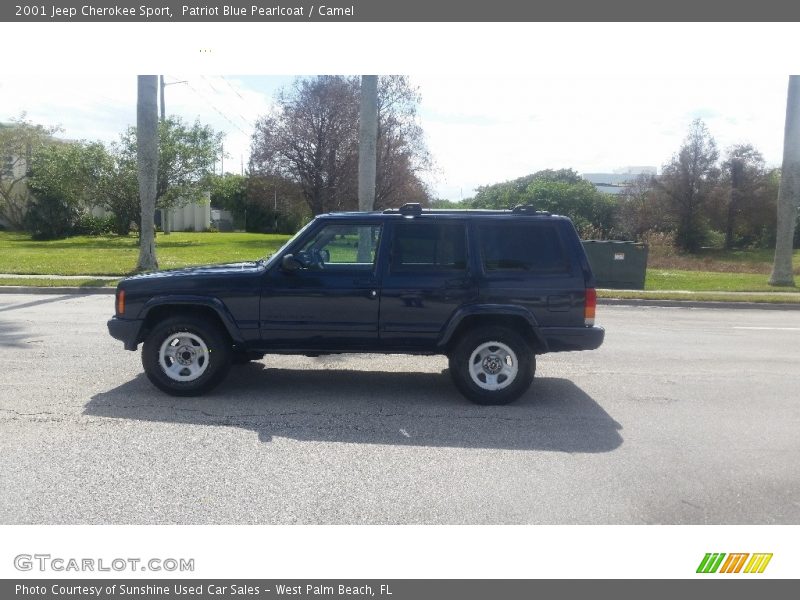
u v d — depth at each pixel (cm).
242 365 828
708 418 641
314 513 421
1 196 4650
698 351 1002
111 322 664
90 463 492
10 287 1585
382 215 663
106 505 426
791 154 2019
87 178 4044
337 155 4172
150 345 661
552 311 648
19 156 4659
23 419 589
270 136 4216
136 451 518
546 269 651
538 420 625
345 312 652
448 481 475
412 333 654
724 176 5172
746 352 999
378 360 873
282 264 645
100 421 588
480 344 658
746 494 461
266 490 453
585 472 496
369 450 533
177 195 4166
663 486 472
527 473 492
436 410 650
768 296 1708
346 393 706
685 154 5156
